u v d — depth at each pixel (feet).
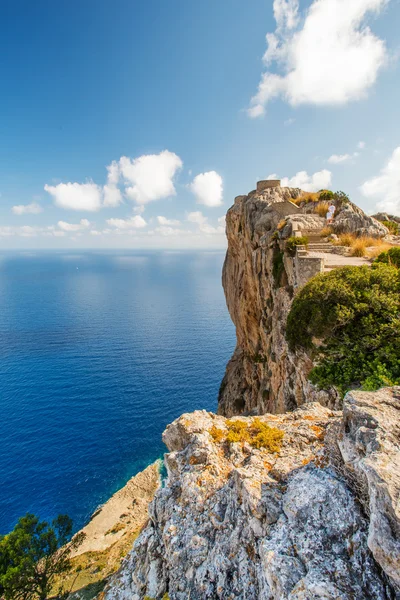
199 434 37.32
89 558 102.47
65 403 222.89
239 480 28.58
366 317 48.32
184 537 29.58
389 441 21.22
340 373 51.01
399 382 42.11
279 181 164.76
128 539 111.04
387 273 52.95
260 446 33.81
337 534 21.43
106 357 309.83
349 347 50.93
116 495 144.97
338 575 18.99
